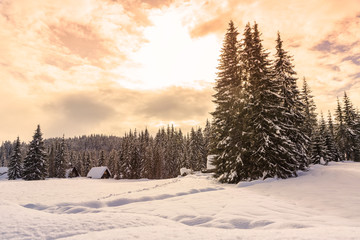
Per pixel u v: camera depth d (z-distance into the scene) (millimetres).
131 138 68375
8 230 4969
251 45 20391
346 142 49500
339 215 6891
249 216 6461
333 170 16219
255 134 18234
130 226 5504
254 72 19266
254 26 20625
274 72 20969
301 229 4625
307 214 6953
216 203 8422
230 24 22484
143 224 5727
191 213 7070
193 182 20203
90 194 16219
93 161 98562
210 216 6602
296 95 23672
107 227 5371
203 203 8523
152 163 69250
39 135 52625
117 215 6414
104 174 68062
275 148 17406
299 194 10875
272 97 19359
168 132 99125
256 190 13117
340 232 3963
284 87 22703
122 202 9891
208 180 21281
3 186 24016
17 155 56875
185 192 11852
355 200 8547
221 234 4309
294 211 7316
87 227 5340
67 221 5730
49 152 83000
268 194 11641
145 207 8320
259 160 17562
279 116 19078
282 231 4371
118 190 18250
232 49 21844
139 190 16469
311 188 12055
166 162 78375
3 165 134375
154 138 100500
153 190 14820
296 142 22047
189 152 69562
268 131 17734
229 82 21172
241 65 20375
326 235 3762
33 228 5156
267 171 17312
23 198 14758
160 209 7844
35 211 6887
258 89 19047
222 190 12125
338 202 8500
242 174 18047
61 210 8555
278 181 15719
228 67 21578
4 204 7379
